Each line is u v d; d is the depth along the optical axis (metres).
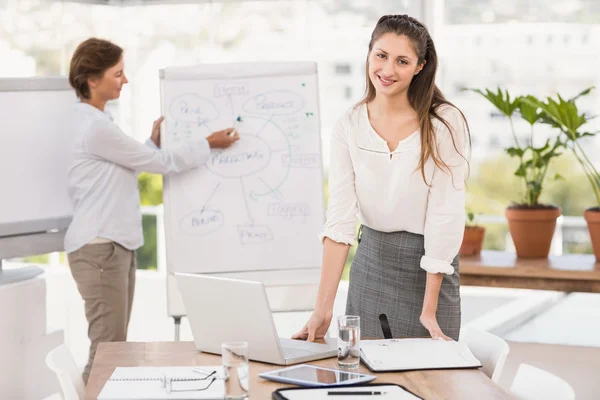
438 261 2.33
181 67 3.61
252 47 4.69
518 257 3.98
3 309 3.36
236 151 3.53
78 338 4.62
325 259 2.41
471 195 4.63
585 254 4.07
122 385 1.81
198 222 3.49
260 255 3.49
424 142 2.30
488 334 2.29
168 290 3.48
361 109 2.43
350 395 1.72
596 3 4.39
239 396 1.67
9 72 4.13
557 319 4.32
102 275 3.48
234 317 2.03
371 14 4.60
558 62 4.47
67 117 3.72
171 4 4.73
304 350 2.12
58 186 3.72
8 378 3.40
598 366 3.79
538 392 1.99
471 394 1.77
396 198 2.39
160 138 3.68
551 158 4.31
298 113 3.55
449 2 4.55
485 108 4.57
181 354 2.14
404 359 2.02
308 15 4.63
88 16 4.56
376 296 2.51
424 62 2.33
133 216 3.56
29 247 3.62
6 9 4.11
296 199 3.51
